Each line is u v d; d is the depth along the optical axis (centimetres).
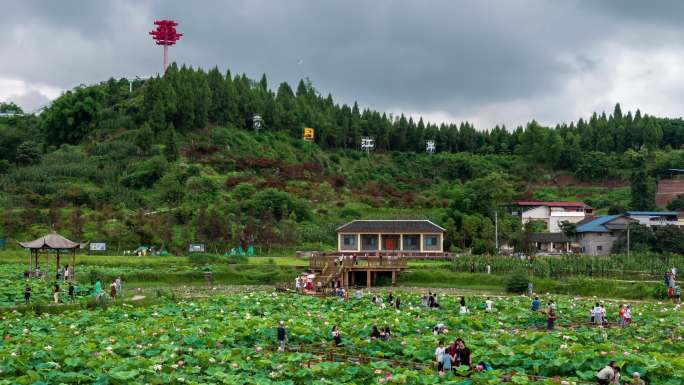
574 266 8162
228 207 11869
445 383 3005
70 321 4731
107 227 10538
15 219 10406
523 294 7438
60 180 13212
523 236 11425
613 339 4350
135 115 17050
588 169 19162
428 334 4425
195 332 4188
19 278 7156
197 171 14125
